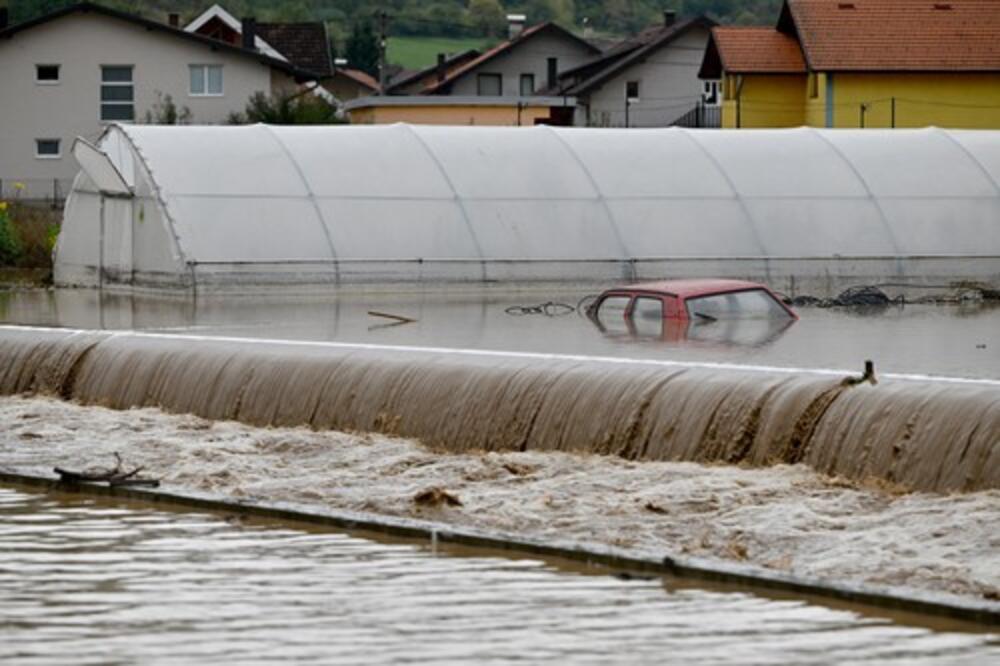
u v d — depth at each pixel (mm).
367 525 37156
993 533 34656
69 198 94625
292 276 84875
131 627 29422
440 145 93438
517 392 46969
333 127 94125
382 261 86312
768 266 90500
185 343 56312
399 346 54188
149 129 91188
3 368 59938
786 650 27859
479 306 77688
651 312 70875
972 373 50125
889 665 27062
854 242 91875
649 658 27469
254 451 47531
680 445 43438
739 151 96438
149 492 40844
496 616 30047
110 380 56719
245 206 86688
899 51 149875
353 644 28344
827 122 150125
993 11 152625
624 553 33812
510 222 89375
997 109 150625
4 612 30375
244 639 28672
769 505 37938
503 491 41156
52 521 38438
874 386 41156
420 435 48562
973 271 92750
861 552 34000
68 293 87500
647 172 93812
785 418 42000
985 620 29453
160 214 85688
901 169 96312
